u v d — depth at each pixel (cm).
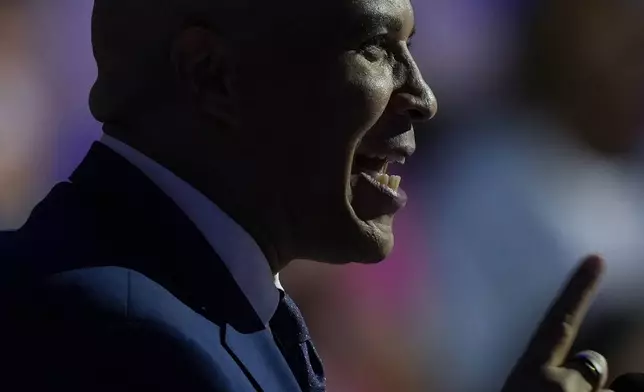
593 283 583
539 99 1486
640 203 1391
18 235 560
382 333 1309
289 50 564
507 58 1534
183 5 568
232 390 512
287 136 571
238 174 578
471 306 1316
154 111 579
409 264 1333
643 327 1279
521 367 575
